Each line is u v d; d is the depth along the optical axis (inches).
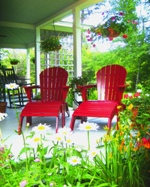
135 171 65.5
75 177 54.4
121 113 80.6
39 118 170.7
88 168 57.2
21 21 254.4
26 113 127.1
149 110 87.2
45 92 162.6
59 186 50.2
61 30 275.3
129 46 194.1
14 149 93.7
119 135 63.4
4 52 440.8
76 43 191.8
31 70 437.1
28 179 49.9
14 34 313.6
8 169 57.1
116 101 133.1
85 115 117.6
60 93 163.5
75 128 134.0
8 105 241.8
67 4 195.9
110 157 59.1
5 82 235.3
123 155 61.9
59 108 130.8
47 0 183.0
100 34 152.2
